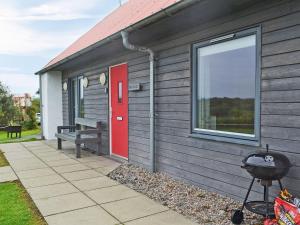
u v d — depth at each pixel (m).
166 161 5.04
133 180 4.87
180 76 4.64
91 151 7.76
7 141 10.38
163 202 3.83
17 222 3.26
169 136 4.94
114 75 6.77
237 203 3.63
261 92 3.36
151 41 5.28
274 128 3.22
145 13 5.29
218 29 3.93
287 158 2.91
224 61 3.97
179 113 4.68
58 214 3.45
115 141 6.84
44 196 4.10
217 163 3.99
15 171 5.61
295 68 3.00
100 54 6.82
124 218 3.31
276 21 3.17
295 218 2.52
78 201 3.88
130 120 6.15
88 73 8.23
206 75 4.28
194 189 4.28
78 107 9.33
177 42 4.68
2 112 18.70
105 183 4.72
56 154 7.35
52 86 10.61
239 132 3.76
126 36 4.74
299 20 2.95
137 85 5.70
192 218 3.29
